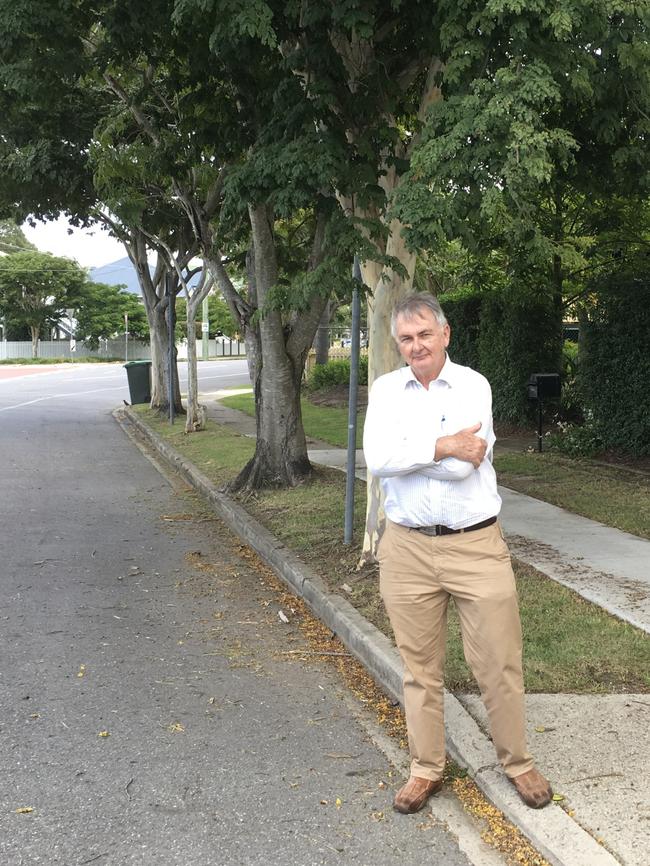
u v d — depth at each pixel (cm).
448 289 2241
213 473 1271
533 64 519
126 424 2244
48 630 606
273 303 693
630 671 473
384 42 713
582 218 1363
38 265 6144
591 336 1247
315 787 385
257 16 584
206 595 700
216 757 414
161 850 333
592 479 1065
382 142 665
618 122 664
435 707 367
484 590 343
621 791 351
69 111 1505
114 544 882
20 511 1054
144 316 6744
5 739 431
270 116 790
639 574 648
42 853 330
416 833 346
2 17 757
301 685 510
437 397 345
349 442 766
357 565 704
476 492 345
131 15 798
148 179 1362
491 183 518
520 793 349
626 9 534
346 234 621
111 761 408
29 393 3325
